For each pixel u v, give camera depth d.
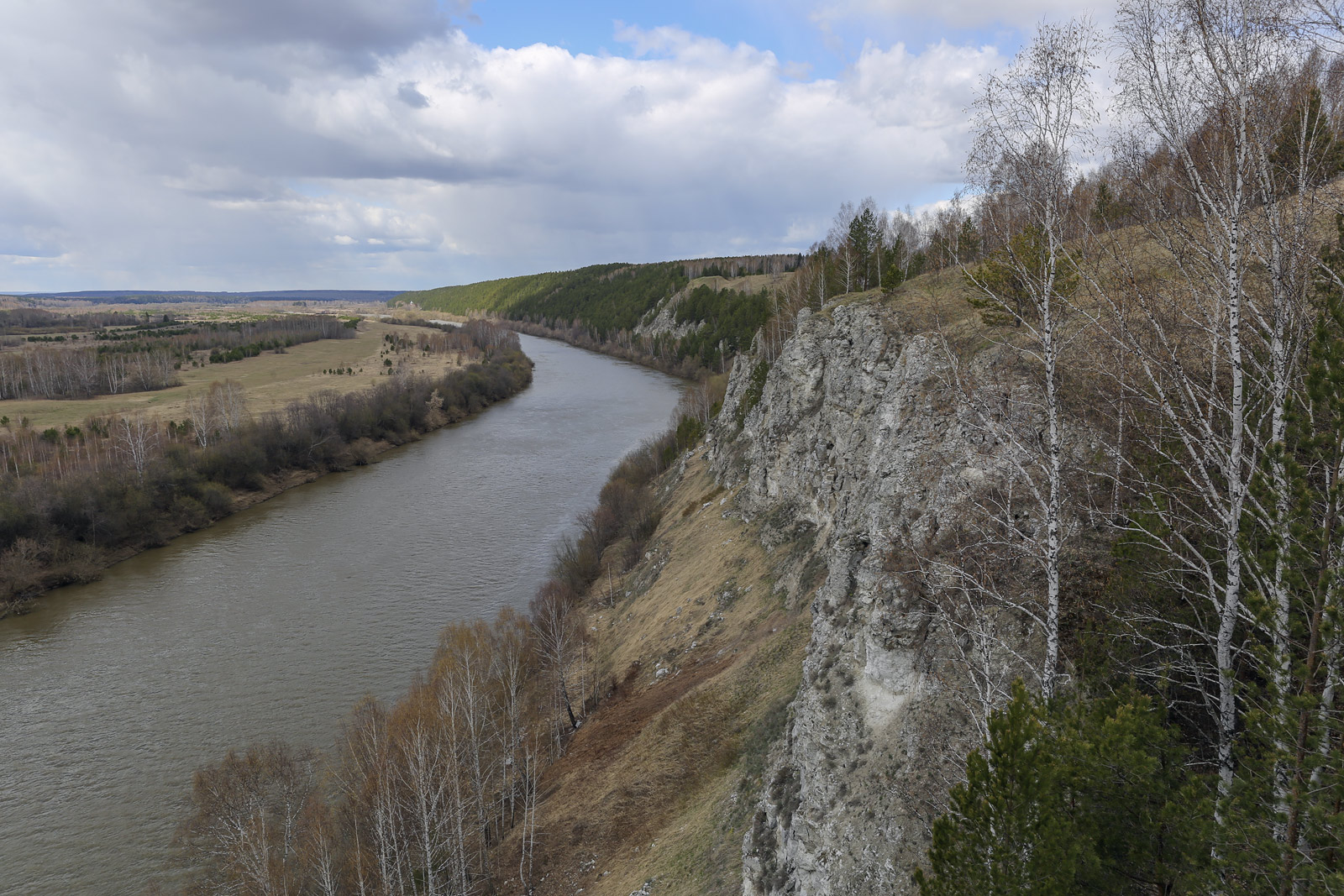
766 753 31.81
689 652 49.09
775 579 48.94
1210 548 17.22
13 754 47.69
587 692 51.53
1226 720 14.98
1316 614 12.42
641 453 106.12
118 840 40.38
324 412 121.38
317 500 101.31
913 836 20.56
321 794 40.50
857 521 28.80
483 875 36.38
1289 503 13.73
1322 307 16.19
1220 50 16.08
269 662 58.31
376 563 78.31
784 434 57.31
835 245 95.69
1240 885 12.07
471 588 71.69
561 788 41.06
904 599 23.41
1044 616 20.34
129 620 66.75
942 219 32.59
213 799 37.69
